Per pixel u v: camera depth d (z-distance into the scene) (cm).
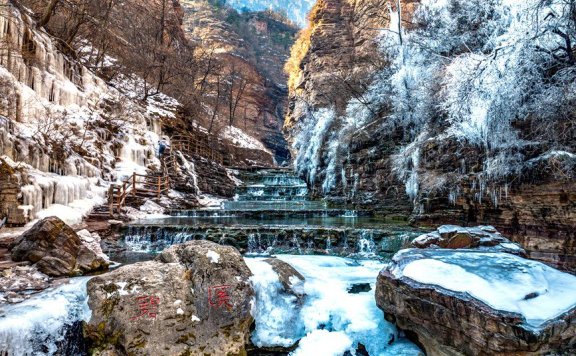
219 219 1274
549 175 714
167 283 488
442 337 435
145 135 1841
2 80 1055
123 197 1213
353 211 1370
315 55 3553
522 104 784
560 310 377
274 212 1316
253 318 520
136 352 439
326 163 1862
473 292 410
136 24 2972
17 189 813
